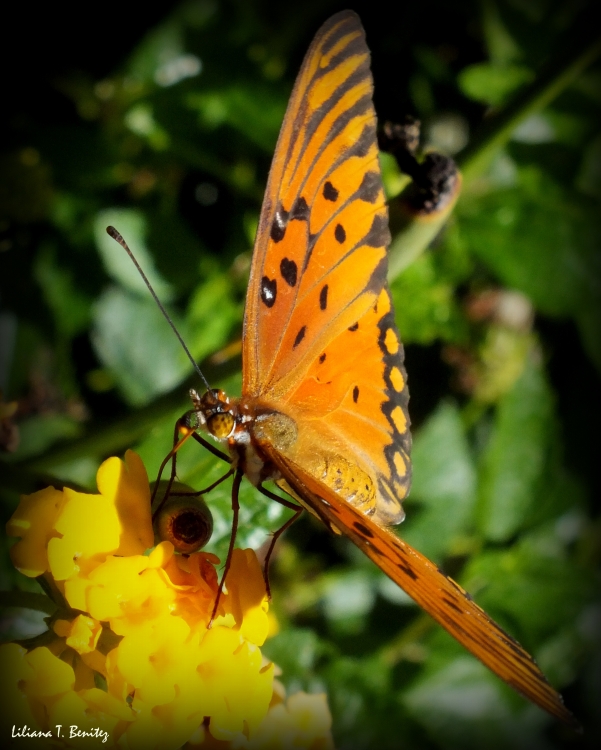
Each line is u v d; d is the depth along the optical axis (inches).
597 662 10.3
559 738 10.2
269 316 7.4
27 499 7.0
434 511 9.7
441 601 7.1
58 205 9.5
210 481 7.8
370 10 10.4
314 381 7.6
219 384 8.1
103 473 7.0
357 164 7.3
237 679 6.9
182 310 9.5
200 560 7.1
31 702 6.7
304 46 10.2
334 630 9.6
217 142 9.8
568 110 10.0
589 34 8.2
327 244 7.4
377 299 7.6
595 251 9.8
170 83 9.8
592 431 10.2
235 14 10.1
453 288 9.8
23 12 9.9
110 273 9.5
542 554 9.9
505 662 7.1
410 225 7.8
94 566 6.9
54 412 9.5
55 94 9.9
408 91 10.3
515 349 10.0
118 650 6.8
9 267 9.5
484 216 9.7
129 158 9.7
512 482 9.9
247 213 9.7
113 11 10.0
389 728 9.0
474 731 9.5
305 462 7.4
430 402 9.9
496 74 9.9
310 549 9.7
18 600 7.1
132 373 9.5
